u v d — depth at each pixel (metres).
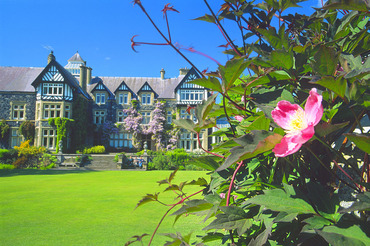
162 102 30.81
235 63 0.66
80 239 4.23
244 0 0.92
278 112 0.57
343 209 0.52
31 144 28.03
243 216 0.69
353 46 0.78
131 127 30.83
